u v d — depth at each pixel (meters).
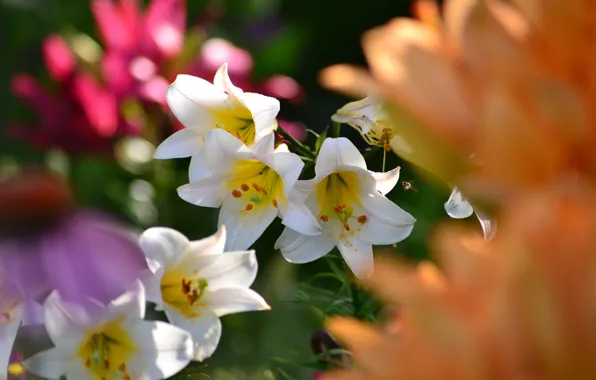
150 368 1.94
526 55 1.44
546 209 1.35
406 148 1.62
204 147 2.02
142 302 1.93
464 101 1.47
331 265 2.18
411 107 1.50
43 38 4.39
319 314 2.27
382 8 5.61
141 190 3.43
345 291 2.22
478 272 1.43
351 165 2.01
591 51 1.43
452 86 1.47
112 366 1.94
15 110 4.22
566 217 1.35
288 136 2.08
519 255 1.35
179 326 1.98
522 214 1.37
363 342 1.54
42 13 4.39
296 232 2.03
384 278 1.51
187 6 4.46
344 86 1.58
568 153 1.40
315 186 2.03
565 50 1.44
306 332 2.71
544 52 1.45
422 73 1.49
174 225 3.37
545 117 1.40
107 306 1.92
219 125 2.07
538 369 1.35
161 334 1.94
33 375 1.95
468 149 1.49
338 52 5.57
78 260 1.88
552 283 1.33
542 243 1.34
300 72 5.40
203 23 3.97
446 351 1.42
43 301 1.91
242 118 2.07
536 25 1.45
